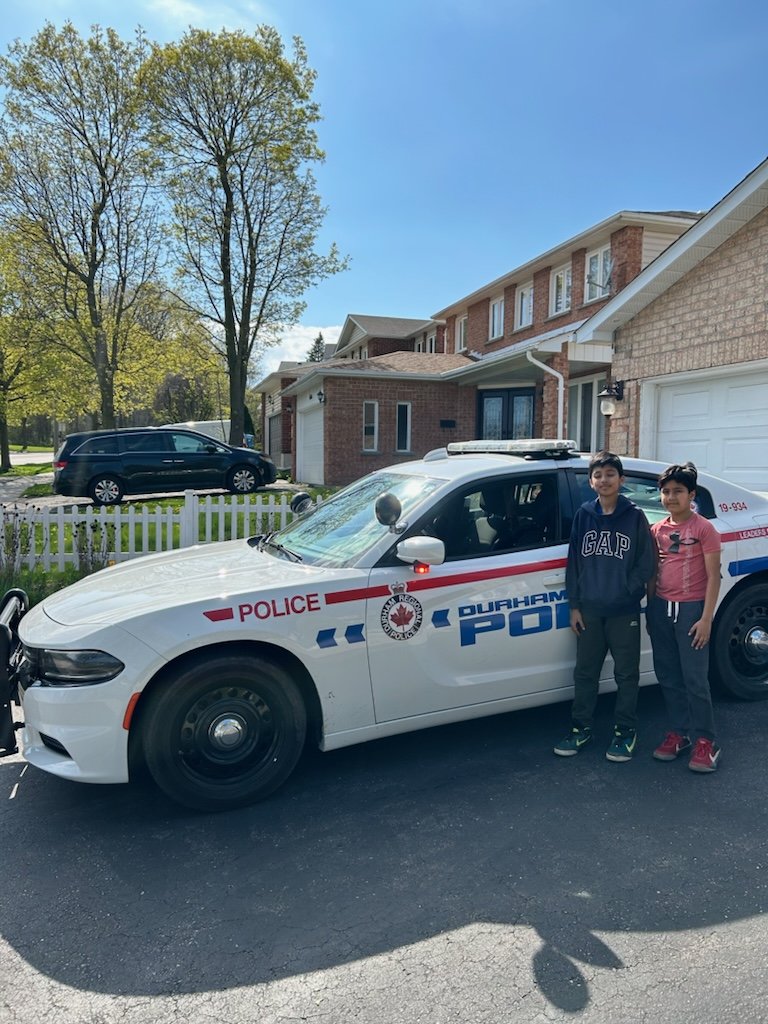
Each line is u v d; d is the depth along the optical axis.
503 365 15.33
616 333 10.62
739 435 8.71
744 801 3.33
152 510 12.50
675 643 3.75
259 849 3.01
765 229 7.97
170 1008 2.14
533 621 3.87
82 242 20.97
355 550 3.68
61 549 7.97
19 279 21.05
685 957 2.30
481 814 3.25
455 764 3.79
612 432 10.80
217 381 51.78
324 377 18.83
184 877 2.82
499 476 4.00
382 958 2.34
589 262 17.48
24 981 2.26
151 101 19.91
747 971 2.23
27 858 2.97
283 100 20.72
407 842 3.04
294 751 3.41
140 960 2.35
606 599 3.67
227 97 20.39
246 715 3.33
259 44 20.05
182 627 3.15
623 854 2.90
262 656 3.32
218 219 21.56
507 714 4.50
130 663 3.09
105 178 20.48
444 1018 2.07
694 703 3.62
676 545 3.66
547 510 4.10
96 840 3.10
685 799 3.36
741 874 2.75
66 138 20.02
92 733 3.09
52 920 2.57
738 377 8.69
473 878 2.77
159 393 55.22
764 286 8.00
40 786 3.62
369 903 2.63
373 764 3.80
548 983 2.20
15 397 26.14
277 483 21.53
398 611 3.53
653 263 9.13
